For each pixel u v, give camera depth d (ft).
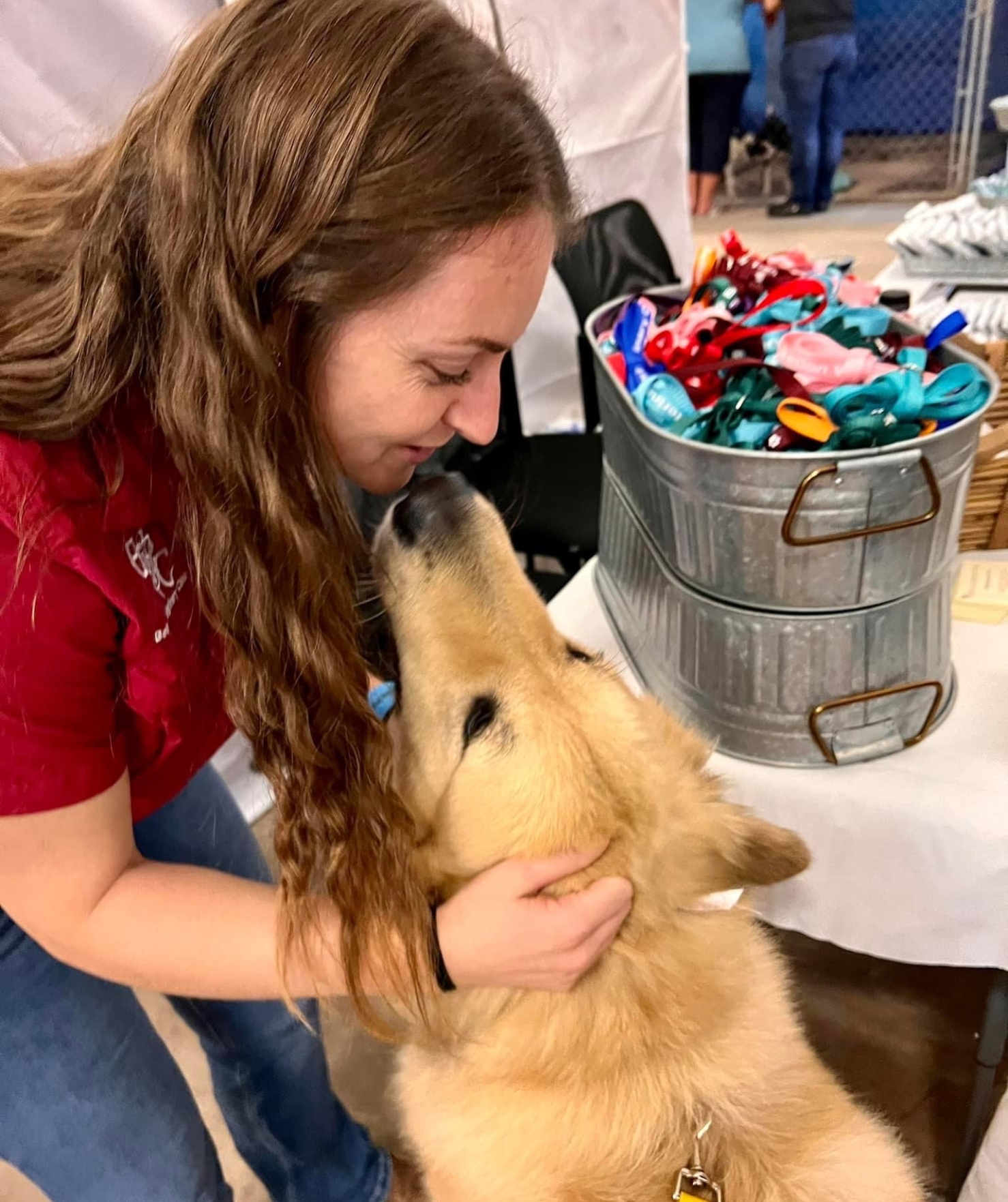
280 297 2.37
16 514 2.27
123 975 2.88
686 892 3.52
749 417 3.99
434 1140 3.72
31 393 2.34
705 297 5.70
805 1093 3.64
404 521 4.20
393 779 3.69
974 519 5.05
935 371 4.47
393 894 2.94
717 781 4.00
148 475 2.57
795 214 21.29
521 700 3.51
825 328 4.75
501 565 4.06
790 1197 3.26
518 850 3.31
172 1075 4.02
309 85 2.21
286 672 2.74
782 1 19.81
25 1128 3.69
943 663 4.13
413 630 3.90
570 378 13.29
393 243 2.26
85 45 6.47
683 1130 3.29
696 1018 3.40
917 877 4.02
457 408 2.76
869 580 3.70
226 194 2.26
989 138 20.39
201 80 2.30
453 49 2.38
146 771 3.23
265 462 2.45
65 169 3.00
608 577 5.47
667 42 12.19
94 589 2.43
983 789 3.85
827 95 19.74
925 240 8.14
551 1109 3.34
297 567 2.60
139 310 2.43
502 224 2.37
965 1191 4.27
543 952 2.93
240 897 2.92
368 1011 3.12
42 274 2.61
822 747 4.07
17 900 2.72
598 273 9.62
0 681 2.36
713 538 3.84
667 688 4.63
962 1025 6.05
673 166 13.29
